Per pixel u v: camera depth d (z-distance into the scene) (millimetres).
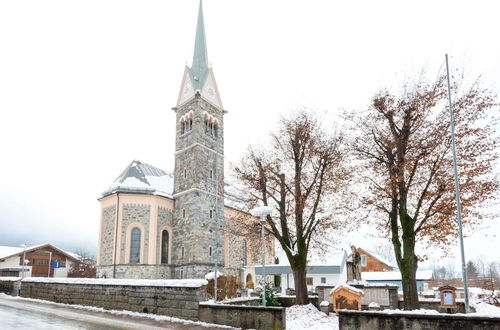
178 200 47969
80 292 23875
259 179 24344
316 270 46000
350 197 23234
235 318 15867
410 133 19516
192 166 47906
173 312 18188
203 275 44375
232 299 20531
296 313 19969
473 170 18234
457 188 15938
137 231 43562
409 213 20609
